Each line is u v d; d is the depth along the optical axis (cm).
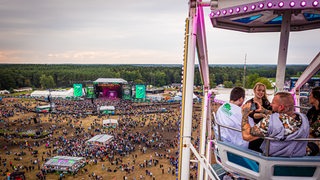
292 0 321
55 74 18325
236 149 359
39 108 6569
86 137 4275
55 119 5706
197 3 443
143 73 18338
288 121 311
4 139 4175
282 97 321
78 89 8356
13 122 5462
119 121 5425
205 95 741
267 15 543
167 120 5625
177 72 18575
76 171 2859
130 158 3328
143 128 4916
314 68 606
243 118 357
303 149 320
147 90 11075
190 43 455
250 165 347
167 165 3100
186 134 479
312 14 513
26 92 14500
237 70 15950
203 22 502
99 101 8244
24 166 3031
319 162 310
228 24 617
